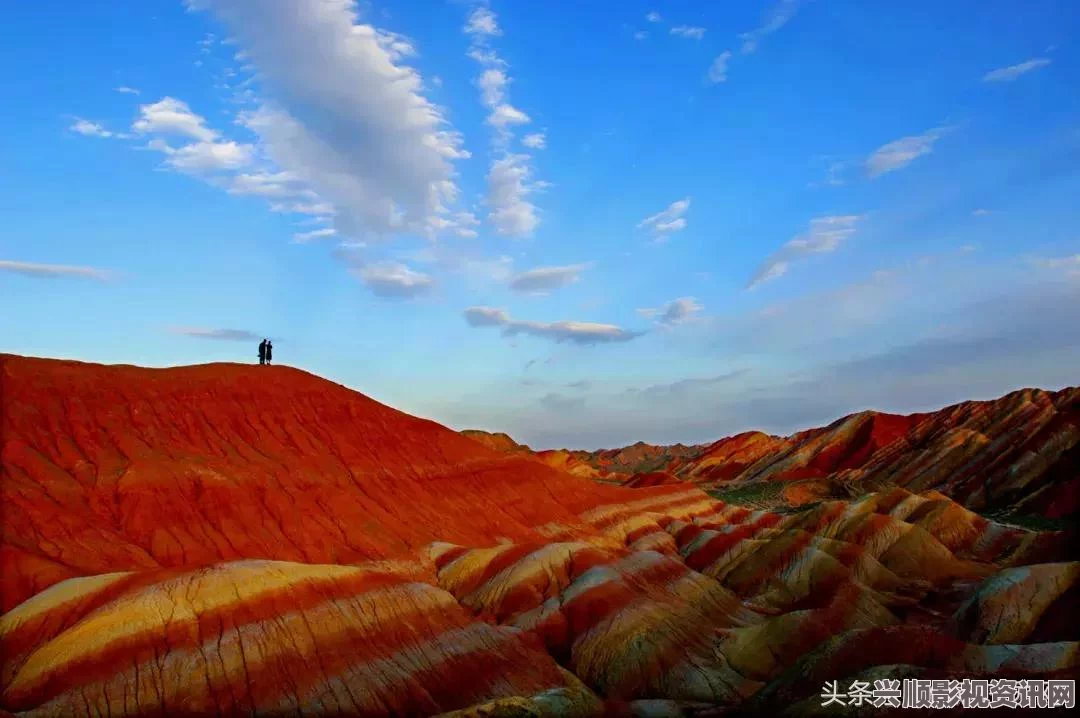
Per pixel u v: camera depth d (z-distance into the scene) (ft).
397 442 205.57
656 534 244.01
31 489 125.70
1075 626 129.59
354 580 116.47
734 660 132.87
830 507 258.78
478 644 116.78
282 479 160.56
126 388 163.32
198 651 94.68
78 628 92.32
